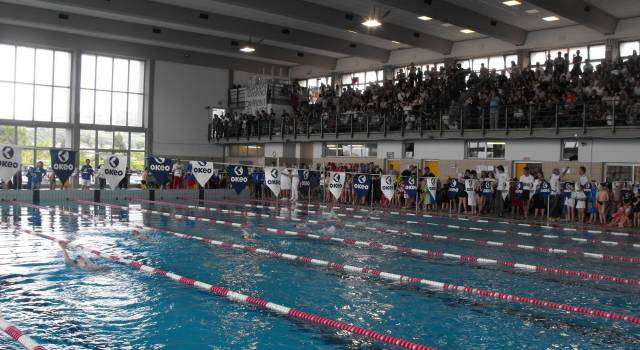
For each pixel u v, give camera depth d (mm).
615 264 9680
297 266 8750
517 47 23844
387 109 25016
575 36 22000
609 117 18328
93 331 5402
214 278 7742
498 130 20938
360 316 6102
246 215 16438
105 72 30062
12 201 18828
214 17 23641
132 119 31062
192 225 13625
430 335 5523
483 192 18656
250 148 32031
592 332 5703
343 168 23812
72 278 7523
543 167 20391
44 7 23719
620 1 18891
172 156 32062
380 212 18672
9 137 27625
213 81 33469
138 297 6660
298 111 30547
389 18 22609
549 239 12812
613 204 16984
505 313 6355
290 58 30156
